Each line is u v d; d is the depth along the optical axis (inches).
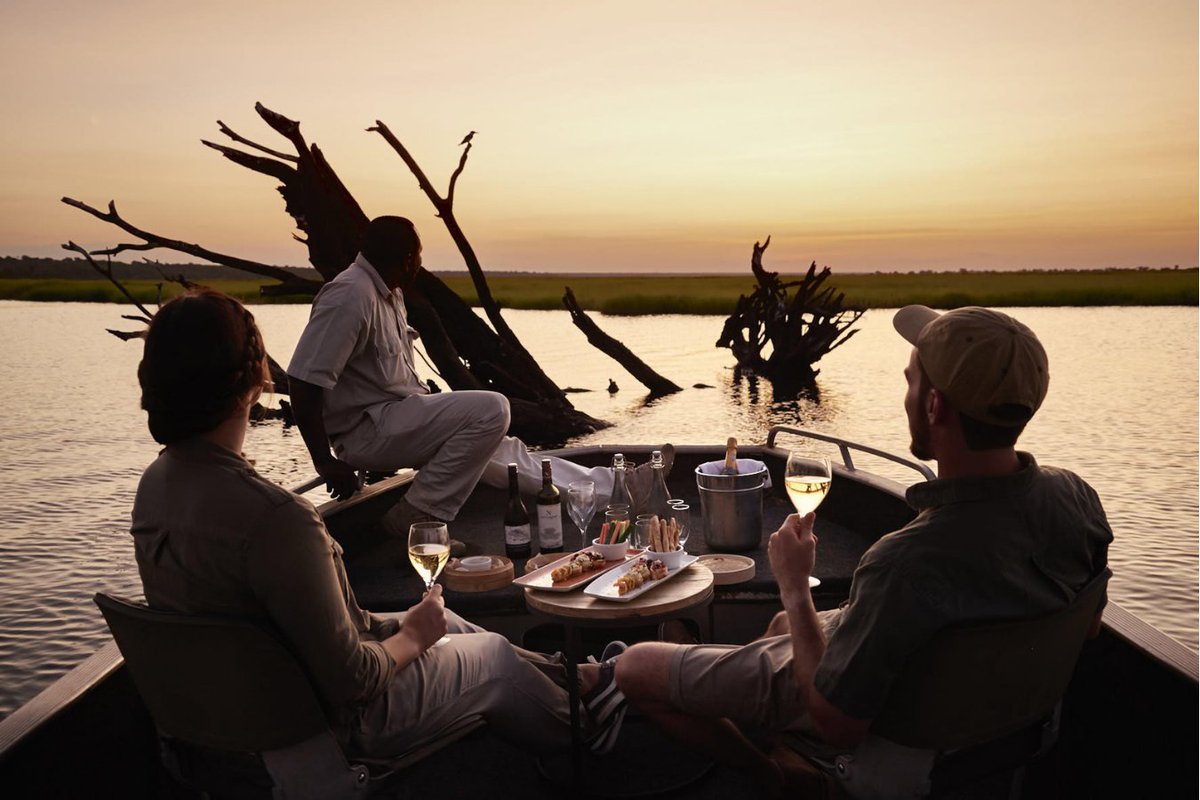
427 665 85.0
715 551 149.7
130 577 344.8
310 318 151.9
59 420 744.3
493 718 91.4
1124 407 726.5
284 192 480.4
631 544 133.7
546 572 116.3
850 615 67.1
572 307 864.3
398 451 161.0
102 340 1765.5
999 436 66.6
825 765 76.8
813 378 934.4
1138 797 86.9
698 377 1045.8
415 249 160.9
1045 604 67.2
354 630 73.0
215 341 67.1
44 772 78.2
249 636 66.8
